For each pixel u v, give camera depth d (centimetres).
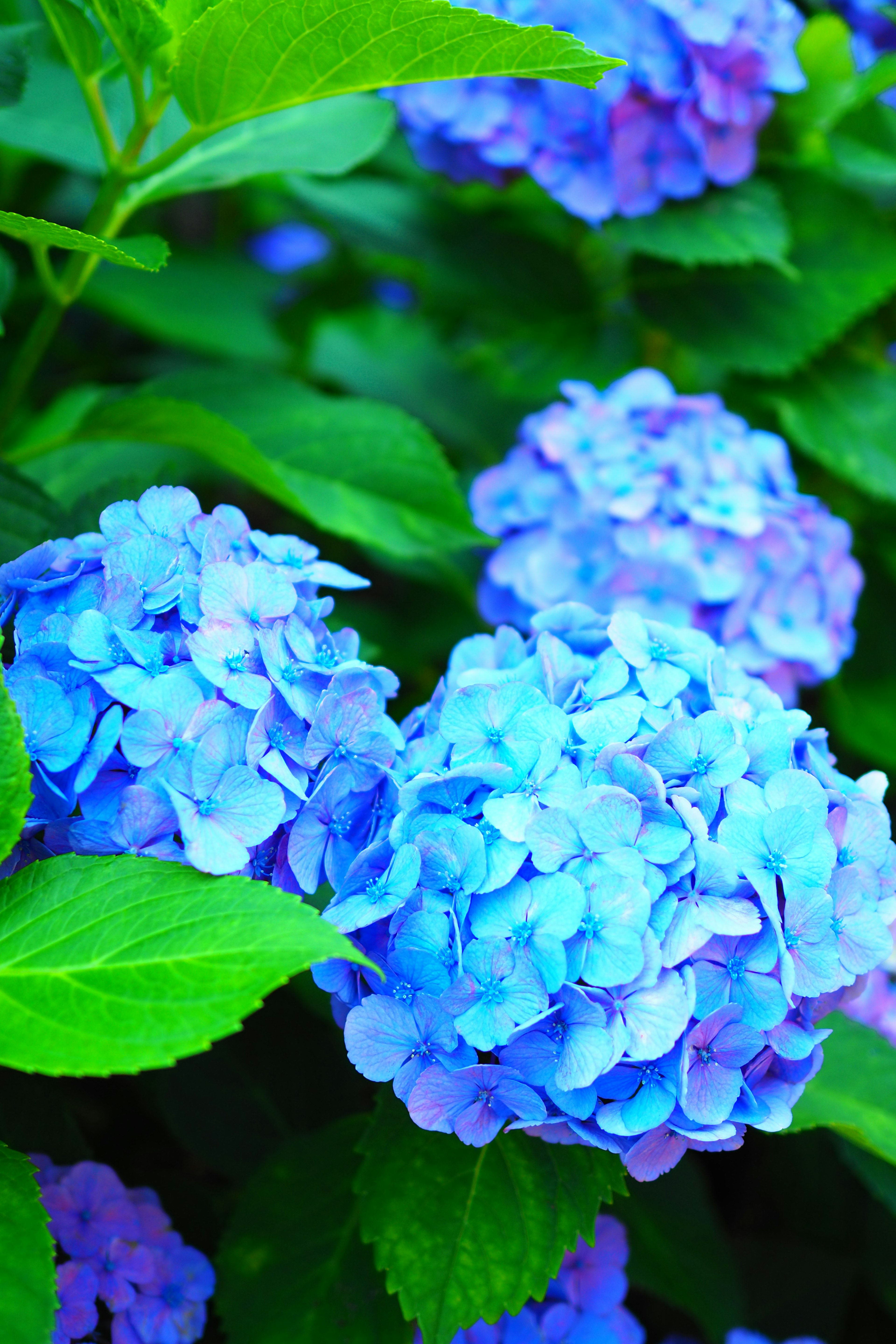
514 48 101
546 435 123
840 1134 113
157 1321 104
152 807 95
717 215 128
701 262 135
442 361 157
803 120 131
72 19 108
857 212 133
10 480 109
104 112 112
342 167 120
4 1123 108
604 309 144
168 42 106
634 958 93
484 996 94
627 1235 116
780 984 95
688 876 95
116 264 127
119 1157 123
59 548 100
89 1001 91
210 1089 118
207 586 97
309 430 123
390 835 97
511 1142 100
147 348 185
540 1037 94
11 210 156
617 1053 93
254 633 97
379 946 97
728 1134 94
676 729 97
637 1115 94
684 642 103
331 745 98
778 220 127
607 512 118
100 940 92
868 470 131
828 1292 122
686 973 94
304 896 106
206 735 95
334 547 156
